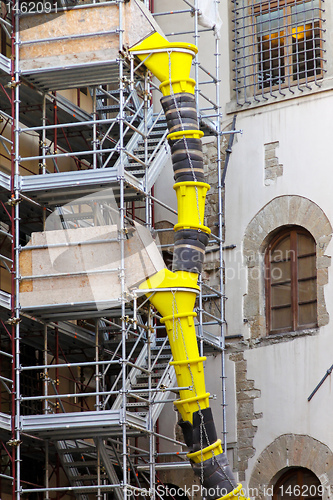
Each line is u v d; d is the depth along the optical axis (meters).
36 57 23.69
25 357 26.09
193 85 23.88
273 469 25.12
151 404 23.20
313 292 25.59
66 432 22.78
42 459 25.94
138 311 24.22
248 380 25.92
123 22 23.45
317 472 24.47
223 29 28.20
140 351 27.16
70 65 23.44
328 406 24.58
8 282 25.25
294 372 25.25
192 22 28.86
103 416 22.03
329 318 24.95
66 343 25.98
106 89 28.95
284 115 26.66
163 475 26.86
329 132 25.89
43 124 24.45
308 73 26.69
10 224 25.50
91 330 27.30
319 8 26.44
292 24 26.84
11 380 22.86
